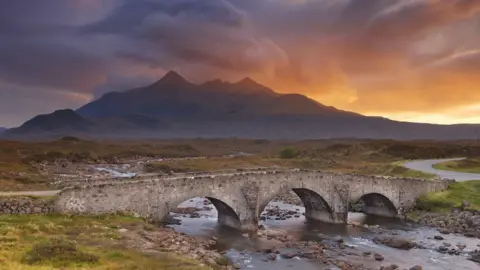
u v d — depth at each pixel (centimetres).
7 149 17588
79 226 4509
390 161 15475
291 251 5238
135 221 5038
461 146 18225
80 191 4919
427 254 5294
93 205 4994
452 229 6544
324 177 6931
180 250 4241
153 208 5444
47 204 4728
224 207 6312
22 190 5394
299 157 18412
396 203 7512
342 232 6406
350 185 7138
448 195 7681
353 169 12762
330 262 4844
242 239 5709
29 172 12600
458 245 5644
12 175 9744
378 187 7362
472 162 12231
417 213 7444
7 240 3716
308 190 6869
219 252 5047
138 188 5331
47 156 17812
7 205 4566
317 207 7244
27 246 3644
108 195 5103
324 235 6197
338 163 15200
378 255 5147
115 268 3328
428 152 17000
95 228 4491
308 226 6806
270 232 6172
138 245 4103
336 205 6981
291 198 9512
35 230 4119
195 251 4384
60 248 3566
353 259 5038
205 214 7650
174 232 5138
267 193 6419
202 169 15225
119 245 4019
